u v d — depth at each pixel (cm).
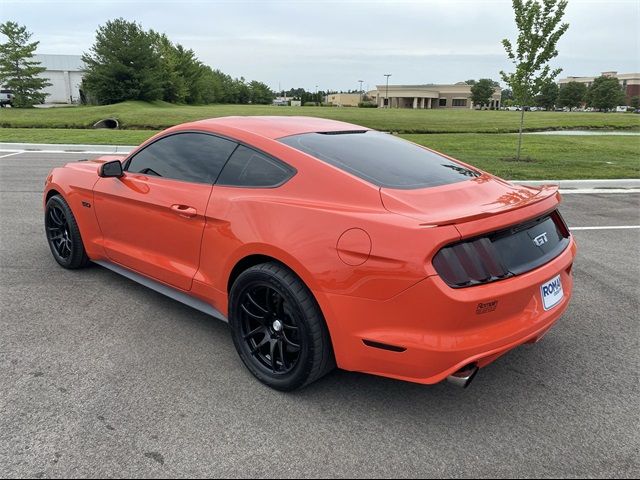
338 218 262
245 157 321
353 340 257
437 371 242
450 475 230
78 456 234
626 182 1099
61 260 475
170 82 7125
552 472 233
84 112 3700
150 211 362
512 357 340
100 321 373
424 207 260
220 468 230
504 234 262
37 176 990
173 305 404
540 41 1314
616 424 269
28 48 5644
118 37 6019
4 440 243
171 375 305
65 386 289
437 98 14012
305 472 230
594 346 357
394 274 240
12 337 345
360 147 330
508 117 4275
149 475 224
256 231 288
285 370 287
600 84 12781
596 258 560
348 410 276
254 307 300
